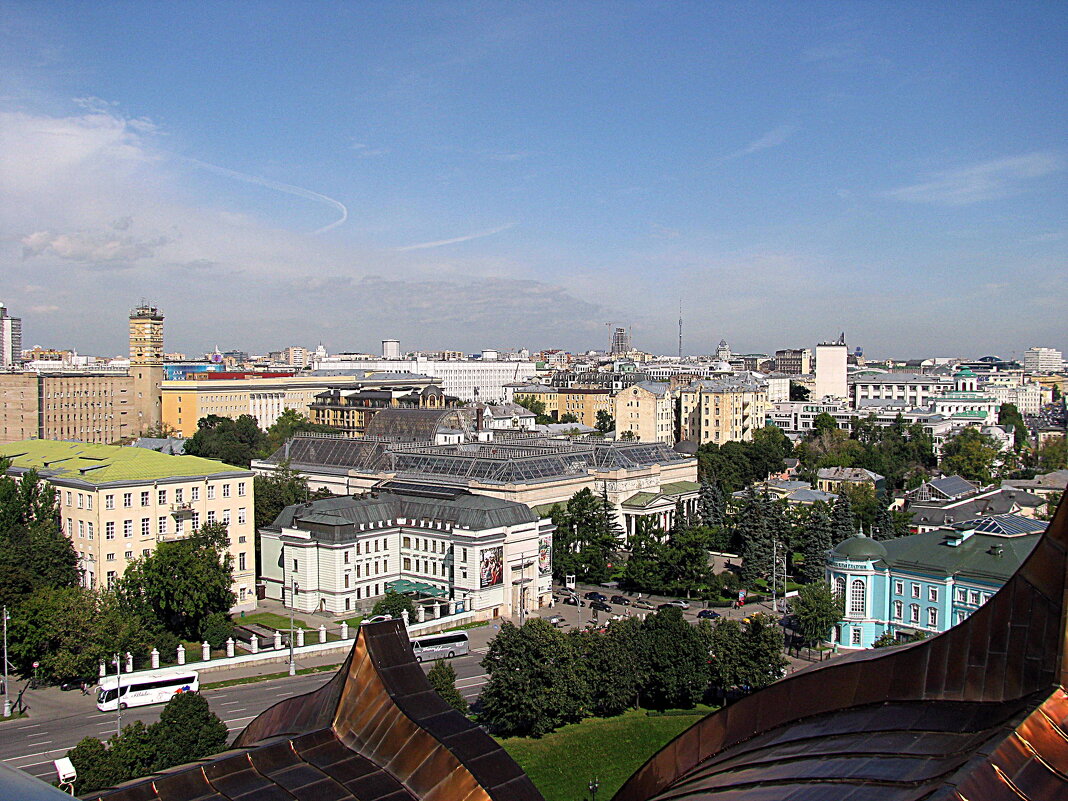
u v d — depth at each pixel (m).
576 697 116.56
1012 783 37.06
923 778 39.88
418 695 50.75
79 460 173.88
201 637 148.25
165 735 89.38
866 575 148.12
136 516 160.75
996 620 45.53
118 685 111.44
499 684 113.38
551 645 115.50
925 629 143.00
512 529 171.75
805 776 44.09
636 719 120.12
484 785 44.94
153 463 169.12
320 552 170.00
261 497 192.38
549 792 103.25
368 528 173.75
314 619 164.75
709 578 183.75
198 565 144.62
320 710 53.03
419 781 46.25
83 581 159.38
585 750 112.06
